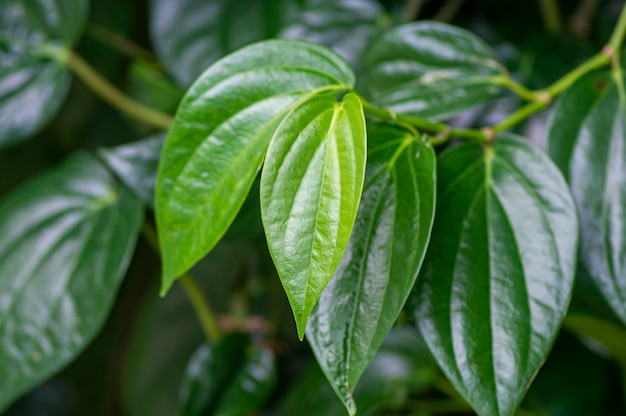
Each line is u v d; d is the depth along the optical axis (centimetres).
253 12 71
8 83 68
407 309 52
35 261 65
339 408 68
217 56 71
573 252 52
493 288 52
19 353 63
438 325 52
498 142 55
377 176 52
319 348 50
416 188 51
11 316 64
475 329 52
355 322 50
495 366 51
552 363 72
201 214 51
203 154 51
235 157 51
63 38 69
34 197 67
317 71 52
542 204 53
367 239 51
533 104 58
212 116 51
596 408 71
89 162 68
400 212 51
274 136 48
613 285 55
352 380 50
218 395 68
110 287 64
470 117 68
